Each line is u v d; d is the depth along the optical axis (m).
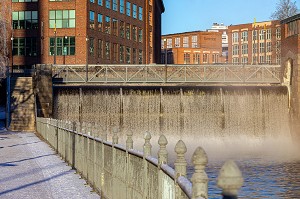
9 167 26.44
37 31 87.56
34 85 59.66
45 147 39.59
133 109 57.47
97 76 66.69
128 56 97.94
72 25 84.75
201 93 57.84
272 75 59.84
